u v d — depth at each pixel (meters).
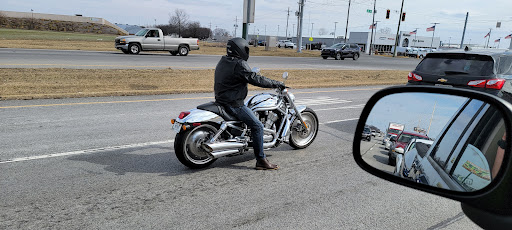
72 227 3.06
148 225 3.14
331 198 3.83
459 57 7.41
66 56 19.80
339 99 11.39
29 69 13.39
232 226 3.16
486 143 1.40
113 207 3.48
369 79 18.58
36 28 71.69
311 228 3.16
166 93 10.96
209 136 4.72
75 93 9.80
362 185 4.23
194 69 17.58
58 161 4.77
